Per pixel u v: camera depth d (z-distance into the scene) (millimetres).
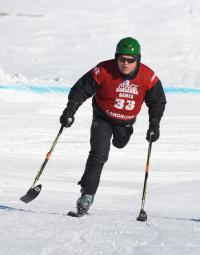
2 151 27562
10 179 21797
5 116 34062
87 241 9180
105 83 12328
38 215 11516
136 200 18891
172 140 31391
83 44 67250
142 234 10062
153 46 67062
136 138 31297
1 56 62688
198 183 23031
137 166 26203
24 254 8070
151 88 12461
